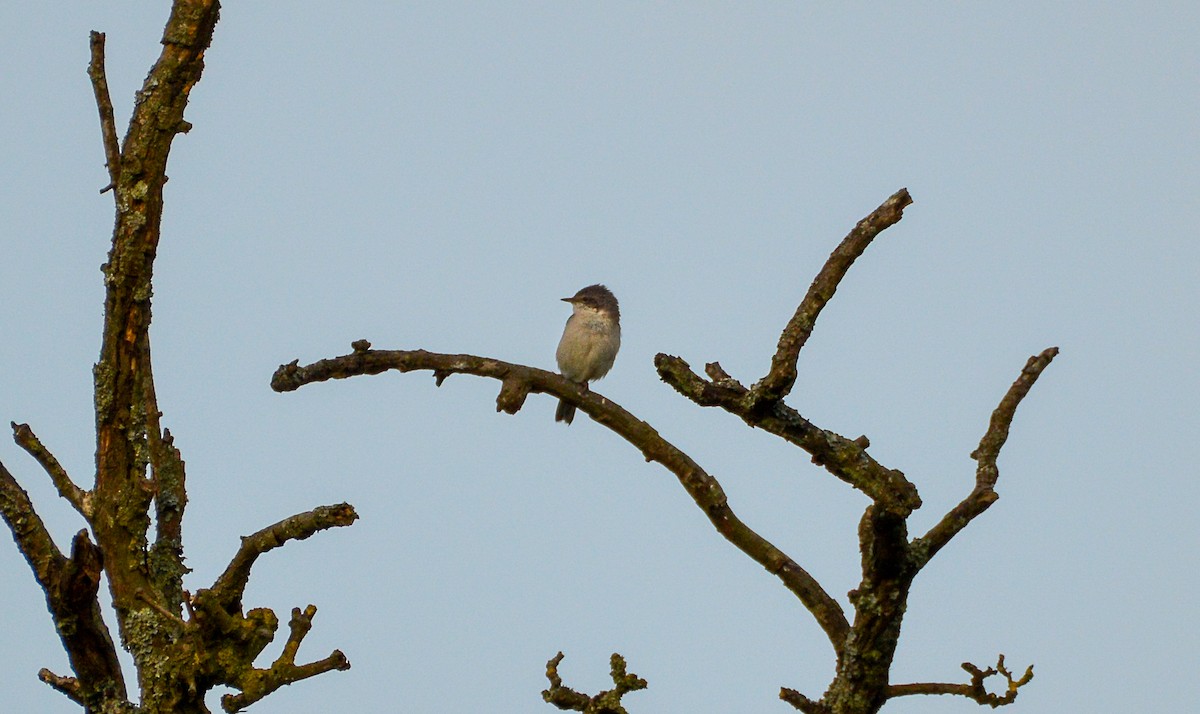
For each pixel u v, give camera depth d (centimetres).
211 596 1075
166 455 1194
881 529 1001
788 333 1023
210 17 1104
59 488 1108
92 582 1061
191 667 1073
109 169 1095
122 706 1079
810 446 1023
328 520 1094
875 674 1029
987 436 1080
